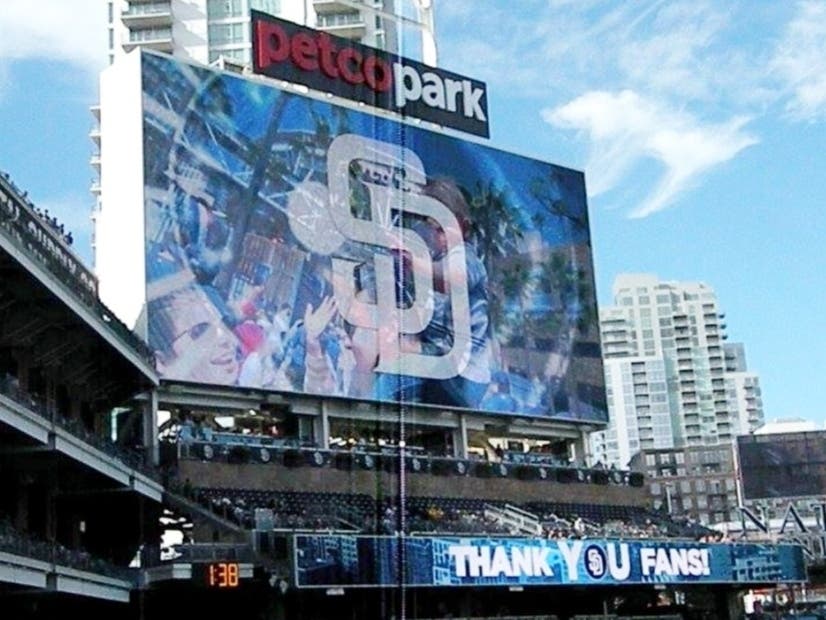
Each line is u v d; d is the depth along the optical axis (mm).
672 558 71250
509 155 79062
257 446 62500
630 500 80250
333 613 59875
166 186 62031
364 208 70375
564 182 81938
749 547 75625
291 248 66312
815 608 100875
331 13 147375
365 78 73250
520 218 78438
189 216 62500
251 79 66938
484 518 69938
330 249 68125
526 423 76625
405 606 61219
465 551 62031
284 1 149375
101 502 57094
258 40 69062
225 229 63812
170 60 63688
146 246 60594
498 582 62875
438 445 74812
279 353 64562
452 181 75312
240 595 58312
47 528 50875
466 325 73500
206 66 65125
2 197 44031
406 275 71188
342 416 67438
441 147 75250
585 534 70625
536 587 67500
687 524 81500
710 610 79875
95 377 56750
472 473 71750
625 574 68625
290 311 65562
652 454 152125
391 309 70062
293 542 55031
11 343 48375
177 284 61281
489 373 74062
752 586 78438
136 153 61719
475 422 73812
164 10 149750
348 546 57219
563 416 77750
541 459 77688
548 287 78938
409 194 72688
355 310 68500
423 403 70188
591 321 81188
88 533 57812
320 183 68562
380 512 65000
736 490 148250
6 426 41719
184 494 57875
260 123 66688
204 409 63031
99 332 50281
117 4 151250
